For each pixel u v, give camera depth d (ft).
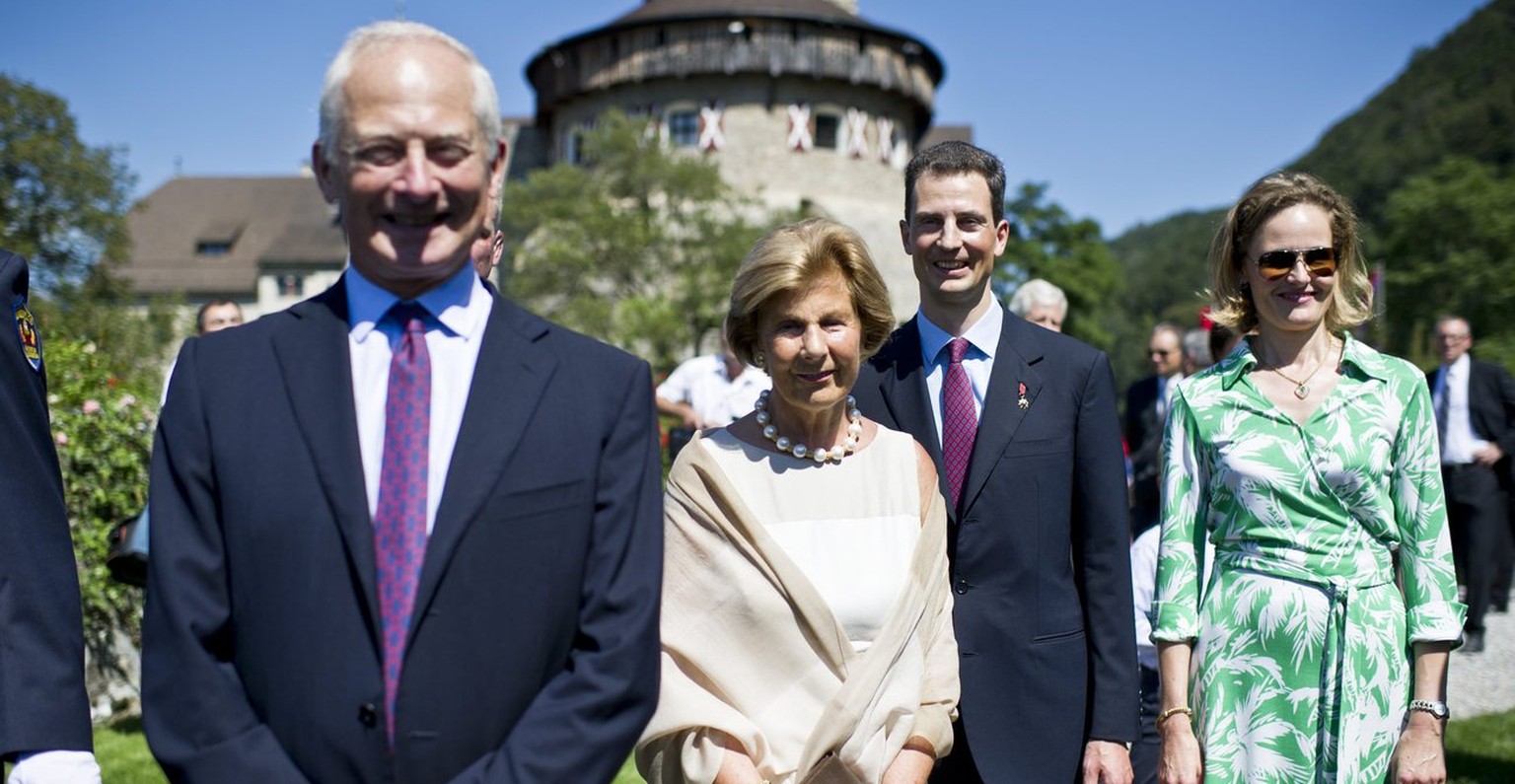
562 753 5.70
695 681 7.96
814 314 8.02
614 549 6.15
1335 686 8.59
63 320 88.63
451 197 5.92
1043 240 160.76
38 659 6.50
